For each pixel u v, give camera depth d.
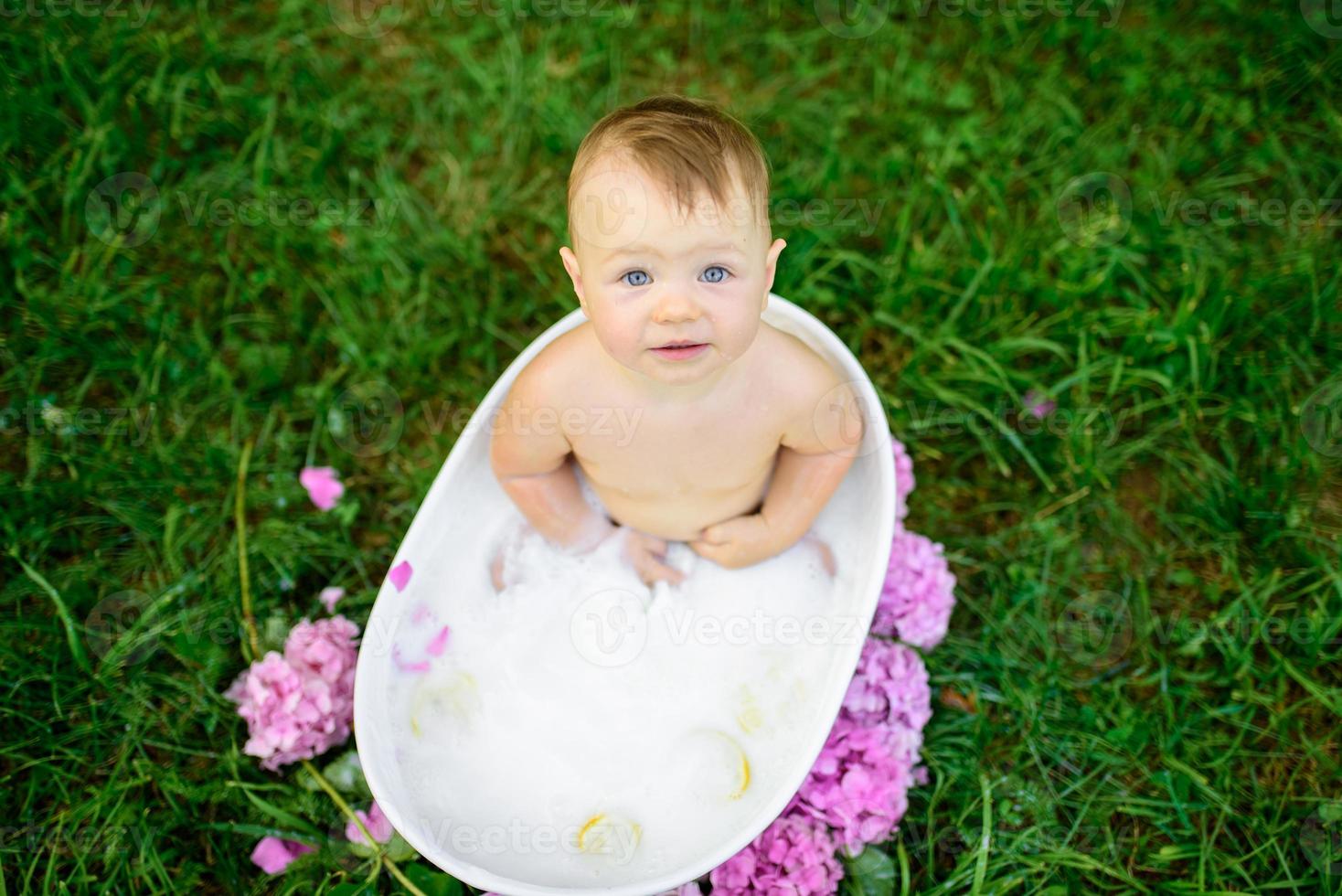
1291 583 1.88
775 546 1.67
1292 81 2.35
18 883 1.65
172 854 1.66
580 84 2.41
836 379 1.53
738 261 1.27
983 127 2.36
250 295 2.14
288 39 2.45
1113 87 2.40
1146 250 2.19
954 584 1.85
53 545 1.92
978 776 1.72
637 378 1.43
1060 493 2.01
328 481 1.94
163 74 2.32
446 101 2.38
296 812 1.67
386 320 2.15
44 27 2.32
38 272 2.14
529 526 1.73
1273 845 1.67
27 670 1.77
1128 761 1.75
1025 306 2.15
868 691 1.63
